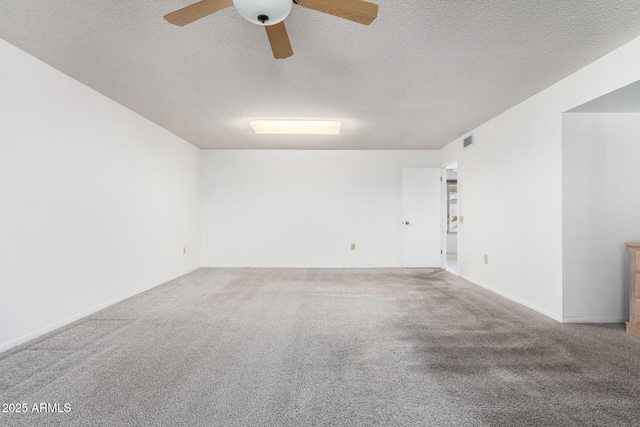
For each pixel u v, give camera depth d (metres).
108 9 1.80
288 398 1.65
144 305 3.28
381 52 2.27
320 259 5.66
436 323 2.77
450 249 8.14
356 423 1.46
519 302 3.38
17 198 2.25
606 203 2.79
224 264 5.65
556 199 2.85
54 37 2.10
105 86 2.91
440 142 5.14
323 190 5.66
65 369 1.93
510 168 3.51
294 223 5.66
